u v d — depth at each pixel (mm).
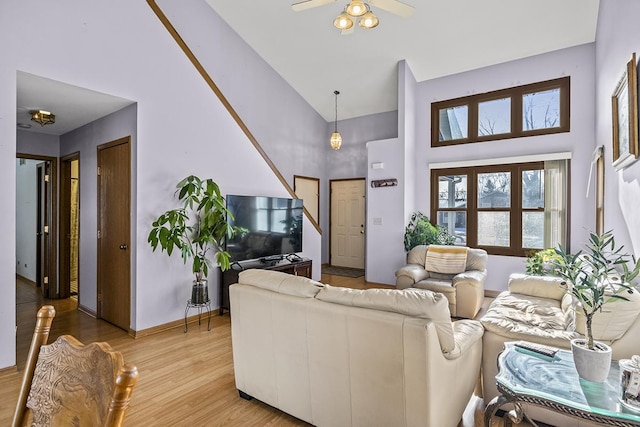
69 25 2791
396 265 5613
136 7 3252
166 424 1955
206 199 3479
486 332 2279
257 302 2062
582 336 2049
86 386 736
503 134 5137
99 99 3154
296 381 1919
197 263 3457
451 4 4246
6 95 2471
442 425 1634
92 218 3934
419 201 5867
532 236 4977
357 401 1702
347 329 1693
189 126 3699
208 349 3021
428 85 5777
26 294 4840
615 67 3027
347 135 7352
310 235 5406
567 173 4648
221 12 5262
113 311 3623
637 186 2295
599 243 1673
